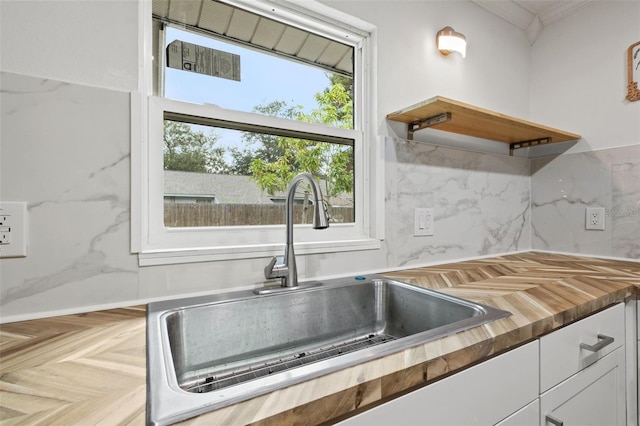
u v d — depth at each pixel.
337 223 1.26
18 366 0.52
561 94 1.70
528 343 0.73
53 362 0.54
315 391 0.45
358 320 1.09
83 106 0.80
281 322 0.96
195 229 0.98
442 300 0.92
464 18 1.55
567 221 1.66
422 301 0.99
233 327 0.88
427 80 1.42
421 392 0.55
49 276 0.76
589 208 1.58
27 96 0.74
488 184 1.61
